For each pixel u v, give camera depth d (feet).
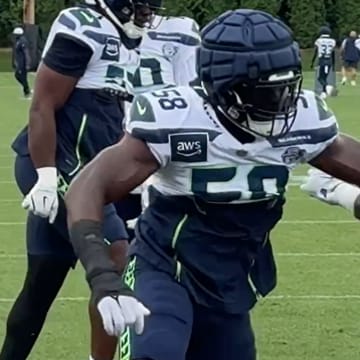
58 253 20.38
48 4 165.48
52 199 19.69
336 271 31.42
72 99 20.35
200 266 14.58
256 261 15.01
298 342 24.52
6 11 184.44
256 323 25.94
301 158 14.48
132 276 14.84
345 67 124.26
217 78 13.80
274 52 13.65
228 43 13.74
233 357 15.15
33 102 20.11
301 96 14.52
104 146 20.47
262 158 14.26
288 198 43.75
